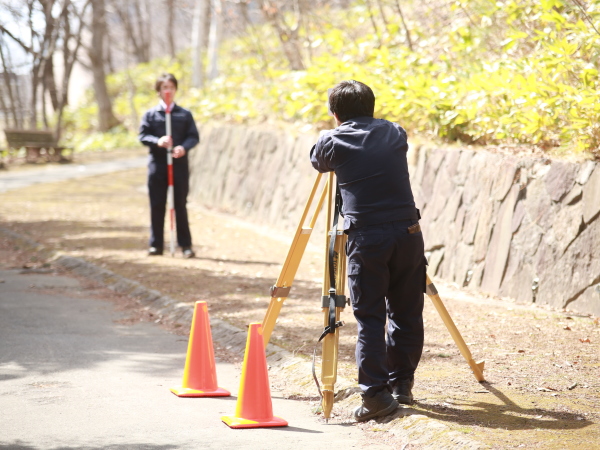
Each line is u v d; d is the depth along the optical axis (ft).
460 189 39.40
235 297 34.01
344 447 17.30
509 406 19.30
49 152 121.70
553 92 35.78
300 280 38.93
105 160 126.93
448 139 44.47
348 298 19.47
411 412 18.45
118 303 34.22
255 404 19.04
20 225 56.90
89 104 208.95
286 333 27.53
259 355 19.26
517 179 35.29
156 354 26.12
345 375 22.45
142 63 223.51
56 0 127.75
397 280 19.21
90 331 29.12
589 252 30.53
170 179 44.04
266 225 60.49
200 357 22.02
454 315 30.68
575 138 33.88
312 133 59.26
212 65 127.75
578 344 25.82
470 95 40.70
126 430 18.51
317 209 20.88
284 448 17.25
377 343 18.60
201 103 83.35
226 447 17.29
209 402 21.06
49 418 19.38
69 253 45.39
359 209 18.53
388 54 51.65
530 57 39.06
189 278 38.42
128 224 58.65
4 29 121.90
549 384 21.35
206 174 77.66
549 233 32.71
